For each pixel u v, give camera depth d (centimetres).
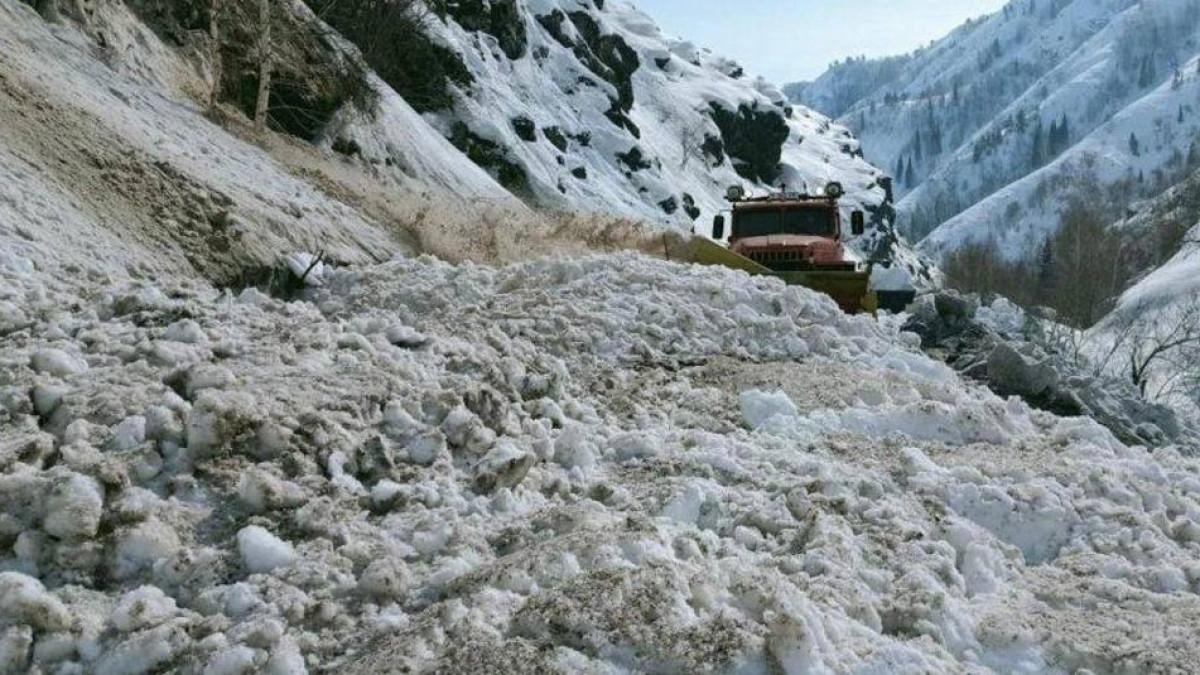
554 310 957
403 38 4025
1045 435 753
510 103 5297
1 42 1484
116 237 1177
